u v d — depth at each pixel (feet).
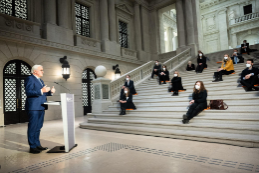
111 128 19.34
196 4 57.67
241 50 40.45
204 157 10.18
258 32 71.05
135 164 9.55
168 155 10.81
